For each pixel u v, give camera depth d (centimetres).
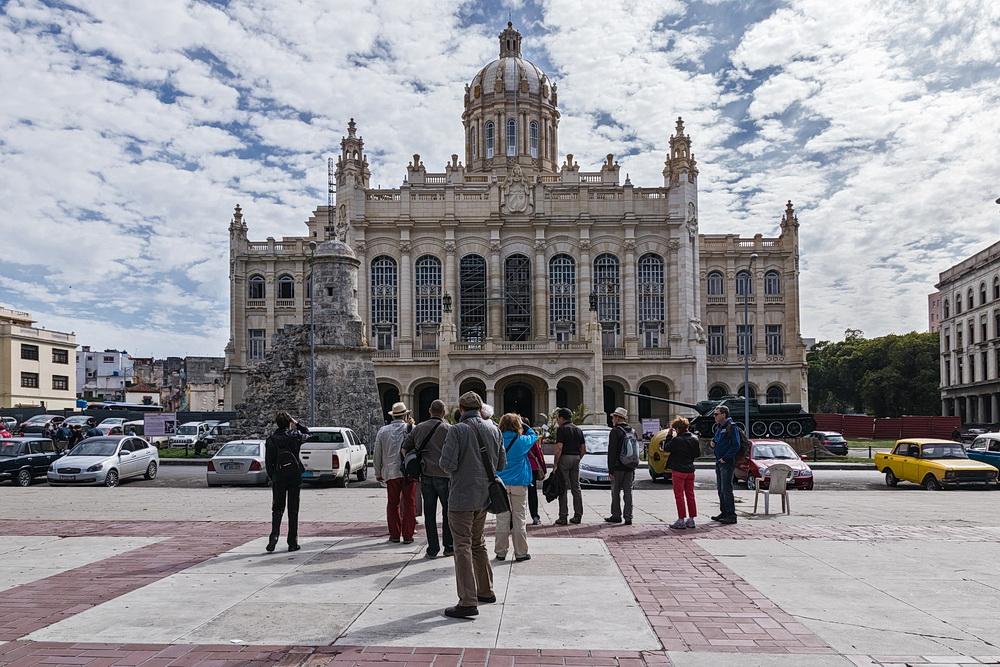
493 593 962
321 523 1673
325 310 4281
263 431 4147
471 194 7456
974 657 755
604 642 797
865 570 1158
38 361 8731
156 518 1789
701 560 1234
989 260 8238
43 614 905
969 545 1388
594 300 6538
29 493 2492
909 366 10125
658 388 7581
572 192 7481
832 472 3809
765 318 8419
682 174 7438
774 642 798
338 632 830
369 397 4256
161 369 14750
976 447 3416
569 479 1694
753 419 5006
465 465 927
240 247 8425
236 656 755
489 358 6475
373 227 7381
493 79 8750
